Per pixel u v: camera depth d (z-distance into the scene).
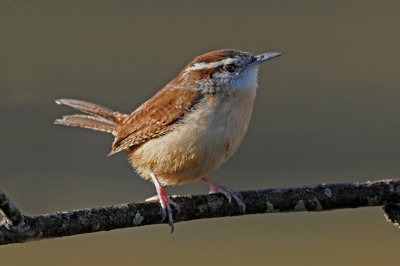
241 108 9.09
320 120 16.06
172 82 9.41
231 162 15.14
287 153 15.48
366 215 13.87
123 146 9.39
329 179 15.08
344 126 16.08
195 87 9.09
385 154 15.52
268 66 17.41
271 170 15.24
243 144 15.46
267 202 8.77
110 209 8.16
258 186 14.91
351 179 15.02
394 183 8.91
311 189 8.87
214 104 8.97
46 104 15.43
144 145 9.24
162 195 8.63
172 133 8.97
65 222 7.83
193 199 8.67
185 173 9.14
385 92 16.94
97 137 14.41
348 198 8.85
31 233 7.66
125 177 13.88
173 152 8.98
